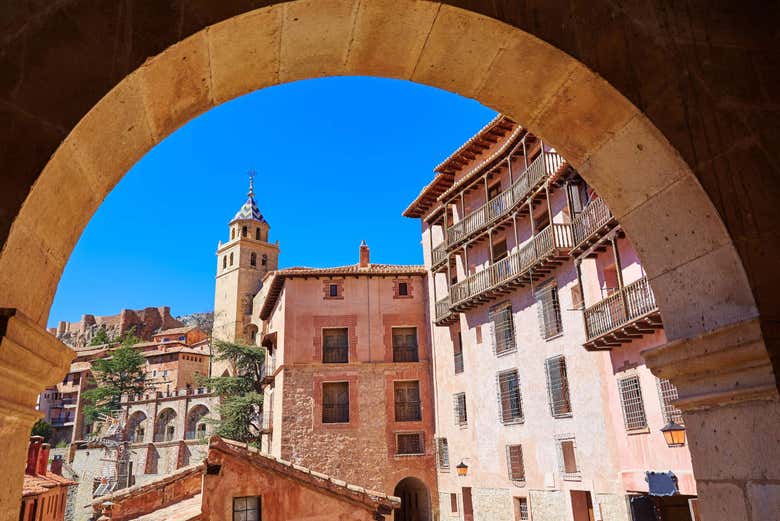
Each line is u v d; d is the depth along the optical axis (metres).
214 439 12.44
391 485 28.56
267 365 35.34
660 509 15.33
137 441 67.38
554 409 19.80
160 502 14.60
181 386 78.88
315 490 12.64
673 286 3.19
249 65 3.00
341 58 3.19
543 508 19.94
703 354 2.88
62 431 80.62
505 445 22.47
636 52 3.03
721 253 2.85
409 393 30.23
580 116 3.25
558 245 19.16
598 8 3.04
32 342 2.31
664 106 2.97
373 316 31.05
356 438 29.14
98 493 57.72
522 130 21.08
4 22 2.35
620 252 16.53
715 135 2.97
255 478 12.42
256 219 97.44
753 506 2.65
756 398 2.66
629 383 16.00
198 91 2.96
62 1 2.44
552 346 20.16
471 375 25.33
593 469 17.45
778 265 2.79
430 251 31.06
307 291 31.17
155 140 3.01
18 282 2.31
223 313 91.38
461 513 25.67
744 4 3.25
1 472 2.21
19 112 2.28
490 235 24.14
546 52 2.98
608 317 15.94
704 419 2.96
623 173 3.29
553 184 19.77
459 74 3.32
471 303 24.70
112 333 122.12
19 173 2.22
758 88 3.10
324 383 29.95
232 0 2.64
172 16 2.56
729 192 2.88
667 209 3.12
